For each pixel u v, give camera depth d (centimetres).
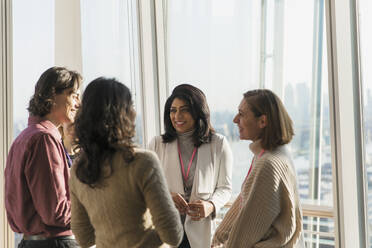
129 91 159
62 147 204
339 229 245
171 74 347
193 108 258
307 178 291
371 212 258
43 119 205
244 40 311
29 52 349
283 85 297
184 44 338
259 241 176
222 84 322
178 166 259
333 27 243
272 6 299
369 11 257
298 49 291
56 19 343
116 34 357
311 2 284
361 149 256
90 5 360
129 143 151
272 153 181
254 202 173
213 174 258
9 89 336
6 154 333
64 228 202
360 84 257
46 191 191
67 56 347
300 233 183
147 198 150
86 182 148
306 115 290
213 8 323
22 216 196
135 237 150
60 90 204
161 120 353
